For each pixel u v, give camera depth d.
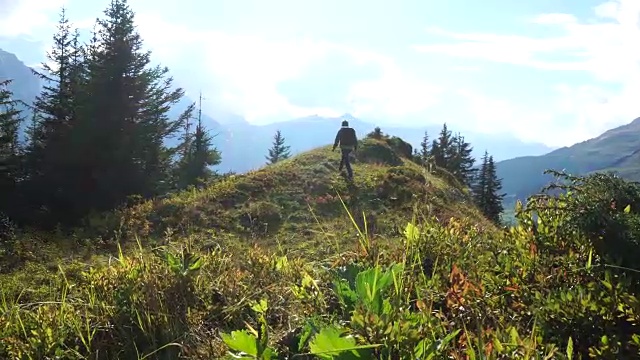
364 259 4.15
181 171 39.03
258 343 2.95
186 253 4.66
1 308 4.46
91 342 3.75
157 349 3.61
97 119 29.53
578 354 2.73
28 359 3.51
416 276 3.82
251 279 4.75
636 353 2.59
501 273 3.56
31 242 10.91
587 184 3.81
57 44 34.22
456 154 58.41
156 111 34.31
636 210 3.65
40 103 31.97
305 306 3.78
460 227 4.73
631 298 2.78
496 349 2.52
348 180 16.61
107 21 30.89
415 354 2.50
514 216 4.15
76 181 29.52
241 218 12.85
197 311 4.14
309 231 11.34
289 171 17.59
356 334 2.57
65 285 5.47
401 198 14.80
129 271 4.57
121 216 13.09
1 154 31.11
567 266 3.38
